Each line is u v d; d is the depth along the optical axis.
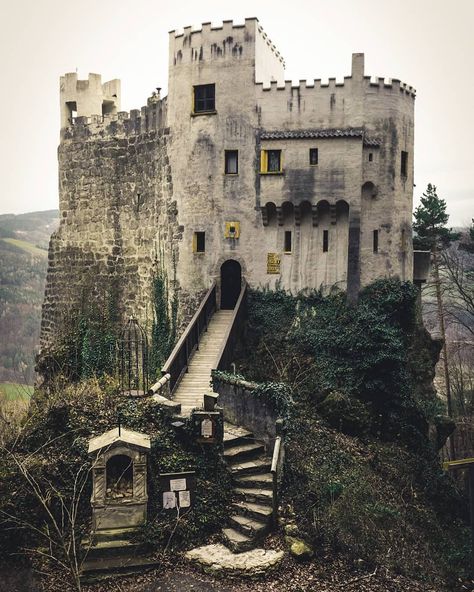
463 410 45.88
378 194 31.55
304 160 30.98
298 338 30.22
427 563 20.25
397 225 32.03
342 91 30.98
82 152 38.69
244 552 17.92
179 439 19.97
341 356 29.30
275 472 18.97
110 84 41.75
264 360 29.72
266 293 31.86
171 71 33.34
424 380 32.38
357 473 22.89
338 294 31.08
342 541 18.81
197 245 32.78
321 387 27.88
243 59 31.62
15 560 17.77
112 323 36.84
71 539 17.06
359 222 30.59
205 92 32.41
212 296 31.56
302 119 31.22
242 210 31.94
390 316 30.75
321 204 31.12
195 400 24.12
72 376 33.69
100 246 38.06
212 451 19.81
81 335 35.66
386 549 19.59
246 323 31.33
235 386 23.42
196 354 28.12
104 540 17.81
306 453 22.36
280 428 21.19
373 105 31.22
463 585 19.58
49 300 40.78
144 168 35.72
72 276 39.38
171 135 33.53
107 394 21.97
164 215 34.19
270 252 31.84
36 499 18.30
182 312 32.94
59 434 20.22
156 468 18.98
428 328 50.03
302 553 17.78
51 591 16.61
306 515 19.34
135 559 17.59
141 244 36.03
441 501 27.08
